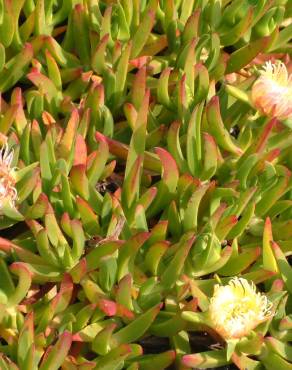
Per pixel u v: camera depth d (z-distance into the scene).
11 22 1.00
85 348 0.91
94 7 1.04
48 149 0.92
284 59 1.06
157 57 1.06
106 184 1.00
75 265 0.90
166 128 1.02
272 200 0.96
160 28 1.09
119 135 1.02
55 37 1.10
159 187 0.96
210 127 0.97
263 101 0.96
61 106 1.00
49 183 0.93
